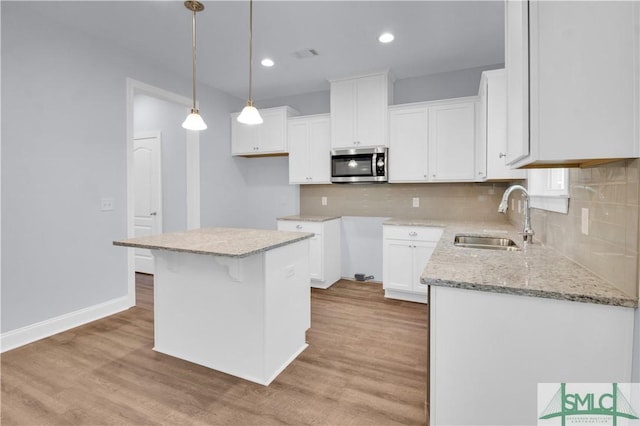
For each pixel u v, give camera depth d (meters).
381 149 3.64
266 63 3.47
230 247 1.85
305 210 4.54
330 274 4.02
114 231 3.10
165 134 4.46
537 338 1.14
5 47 2.35
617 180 1.13
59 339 2.55
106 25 2.72
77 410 1.72
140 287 4.03
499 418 1.20
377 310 3.18
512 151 1.39
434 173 3.49
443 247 1.94
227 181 4.53
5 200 2.38
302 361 2.22
